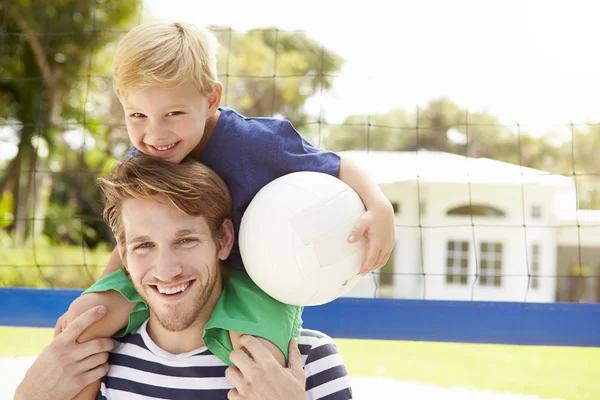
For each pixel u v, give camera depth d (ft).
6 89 41.78
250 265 5.35
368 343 20.61
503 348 20.47
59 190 41.65
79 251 39.40
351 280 5.42
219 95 6.26
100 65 42.22
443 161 39.73
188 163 5.48
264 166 5.93
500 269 39.96
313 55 47.21
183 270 5.21
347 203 5.34
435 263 39.55
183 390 5.41
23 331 18.13
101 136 41.98
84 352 5.45
